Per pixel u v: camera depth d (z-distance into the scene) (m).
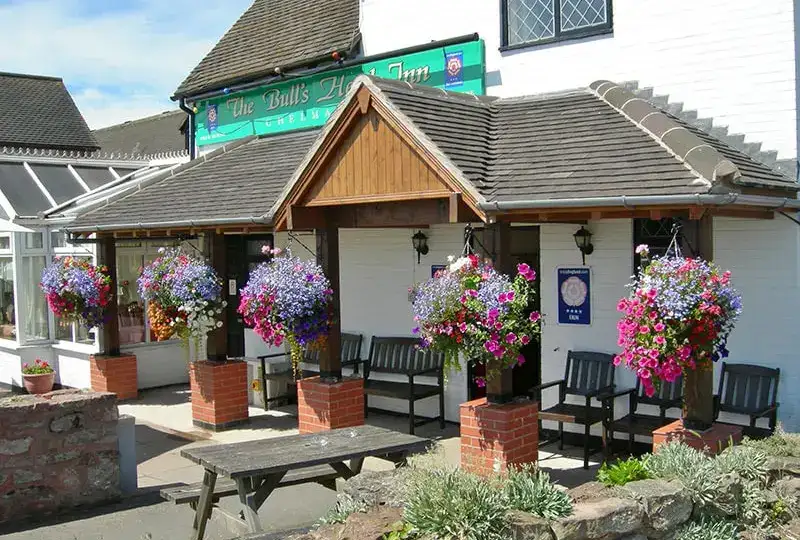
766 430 7.55
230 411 10.48
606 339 8.84
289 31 13.77
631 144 7.56
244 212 9.69
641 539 4.92
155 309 10.30
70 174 14.70
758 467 5.82
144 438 10.10
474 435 7.52
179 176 12.56
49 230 13.42
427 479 4.74
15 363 13.52
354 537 4.35
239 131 13.61
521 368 10.72
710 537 5.16
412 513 4.43
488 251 7.44
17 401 7.05
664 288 6.05
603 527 4.68
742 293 7.97
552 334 9.23
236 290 14.01
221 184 11.40
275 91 12.94
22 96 28.55
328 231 9.03
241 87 13.27
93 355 12.48
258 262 13.56
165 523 6.78
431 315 7.04
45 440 6.99
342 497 5.14
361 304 11.26
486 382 7.59
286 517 6.79
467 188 7.34
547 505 4.62
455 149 7.86
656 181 6.69
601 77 9.36
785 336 7.75
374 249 11.08
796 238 7.68
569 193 6.95
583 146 7.86
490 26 10.29
